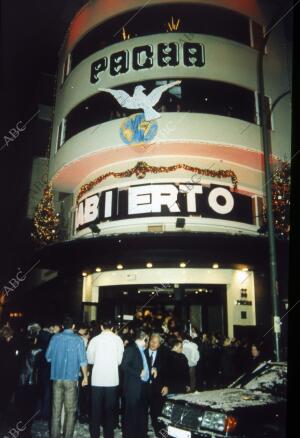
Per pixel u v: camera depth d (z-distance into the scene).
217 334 13.12
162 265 16.39
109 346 7.01
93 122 18.88
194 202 15.92
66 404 6.76
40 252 16.89
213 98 17.78
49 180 21.11
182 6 18.81
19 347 7.41
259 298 16.94
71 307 19.53
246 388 6.11
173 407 5.64
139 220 16.05
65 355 6.85
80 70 19.75
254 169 17.38
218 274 16.67
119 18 19.72
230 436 4.83
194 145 16.38
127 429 6.73
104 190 17.17
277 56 19.70
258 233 16.84
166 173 16.47
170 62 17.50
